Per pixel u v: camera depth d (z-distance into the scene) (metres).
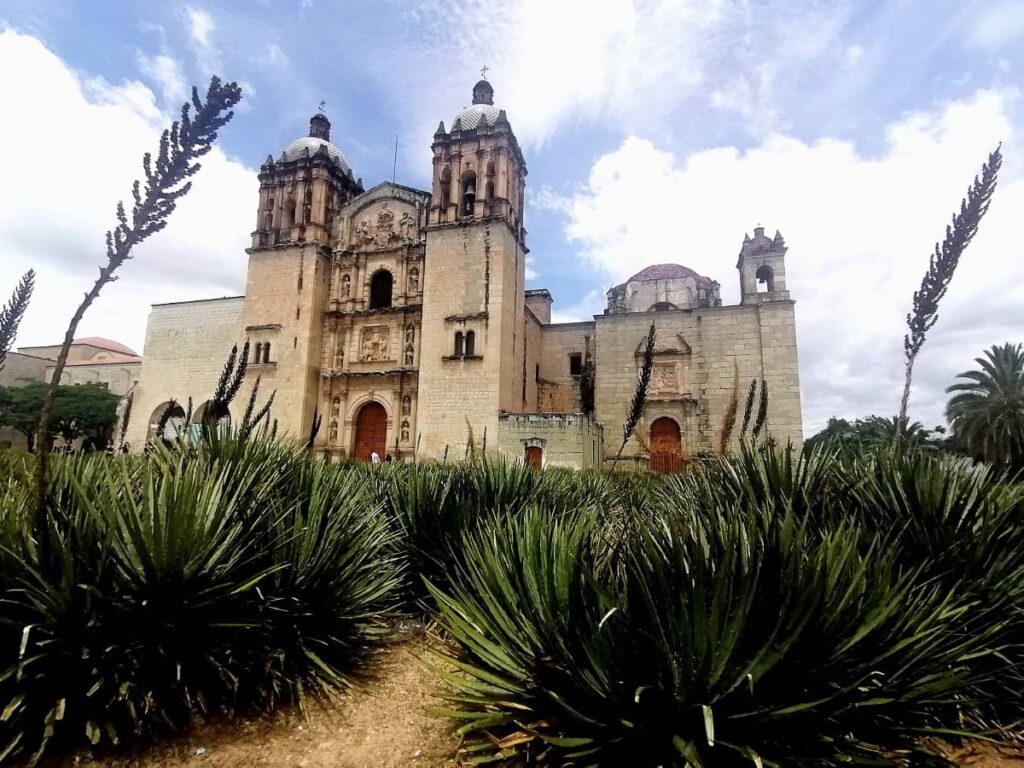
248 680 4.06
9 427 35.16
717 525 3.78
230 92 3.35
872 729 2.94
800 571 2.97
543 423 25.83
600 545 4.31
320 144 37.00
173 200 3.24
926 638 3.13
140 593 3.44
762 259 30.92
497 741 3.15
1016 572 4.05
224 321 35.69
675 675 2.61
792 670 2.75
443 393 28.59
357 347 32.66
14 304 3.89
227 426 6.08
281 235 34.88
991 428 27.19
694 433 27.75
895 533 4.55
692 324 29.38
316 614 4.53
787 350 27.72
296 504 4.82
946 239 4.20
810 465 5.80
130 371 40.66
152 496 3.68
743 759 2.64
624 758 2.84
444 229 30.64
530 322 34.12
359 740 3.66
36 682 3.14
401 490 7.21
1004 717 3.85
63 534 3.52
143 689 3.45
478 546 4.68
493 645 3.39
